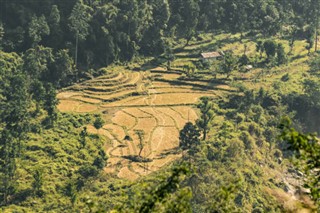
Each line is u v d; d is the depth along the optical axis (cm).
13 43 16912
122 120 15112
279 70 19162
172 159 12962
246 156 12494
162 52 19600
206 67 18700
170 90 17338
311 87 16588
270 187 11619
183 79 17925
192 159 11888
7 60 15925
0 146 11856
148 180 11331
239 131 13738
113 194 10894
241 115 14925
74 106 15712
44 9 18112
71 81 16962
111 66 18238
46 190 10738
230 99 16488
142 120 15212
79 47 17762
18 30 17112
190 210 2998
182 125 15000
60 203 10500
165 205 3023
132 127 14700
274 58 19400
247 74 18575
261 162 12925
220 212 3142
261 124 14925
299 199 4094
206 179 10112
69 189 10494
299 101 16238
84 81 17125
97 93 16650
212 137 13325
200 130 13238
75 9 17250
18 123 12688
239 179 3166
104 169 12244
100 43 18100
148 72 18350
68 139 13162
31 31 16638
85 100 16162
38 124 13450
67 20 17875
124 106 16088
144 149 13412
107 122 14900
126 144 13625
